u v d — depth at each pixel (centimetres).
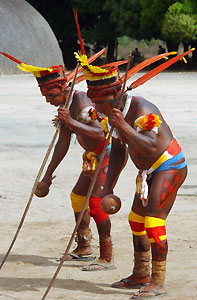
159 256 905
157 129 877
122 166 975
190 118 3391
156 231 898
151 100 4541
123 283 960
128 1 9106
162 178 899
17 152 2331
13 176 1898
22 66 984
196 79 7225
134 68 939
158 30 9094
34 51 8712
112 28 10206
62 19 10781
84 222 1122
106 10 9606
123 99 897
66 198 1625
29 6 9181
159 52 10050
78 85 5822
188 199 1606
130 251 1154
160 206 900
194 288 946
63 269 1061
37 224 1365
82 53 902
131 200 1597
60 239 1244
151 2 8812
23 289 952
